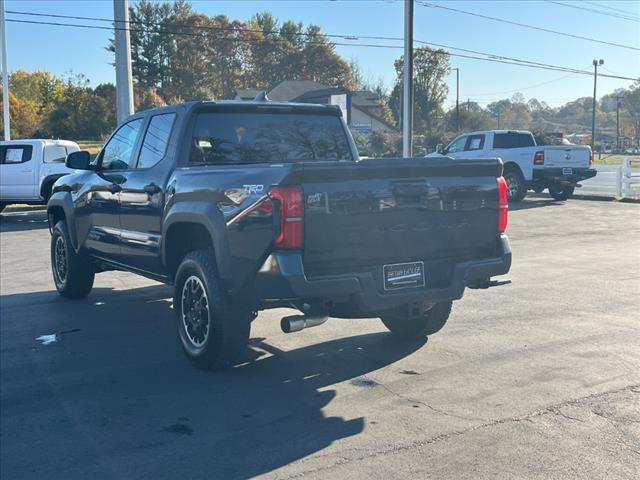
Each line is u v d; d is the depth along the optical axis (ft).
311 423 16.01
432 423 15.81
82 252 28.17
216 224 18.20
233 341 18.94
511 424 15.65
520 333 23.30
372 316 18.81
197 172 19.66
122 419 16.49
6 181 67.56
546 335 23.00
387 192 17.56
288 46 313.94
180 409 17.04
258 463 14.01
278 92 257.55
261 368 20.12
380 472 13.46
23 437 15.55
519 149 71.10
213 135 22.02
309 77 319.27
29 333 24.40
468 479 13.10
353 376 19.24
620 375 18.85
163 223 20.77
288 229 16.52
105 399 17.84
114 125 182.19
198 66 289.53
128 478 13.48
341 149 24.25
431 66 289.74
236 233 17.56
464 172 18.78
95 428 15.99
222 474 13.57
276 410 16.87
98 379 19.40
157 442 15.15
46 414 16.89
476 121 271.90
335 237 17.01
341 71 323.98
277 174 16.75
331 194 16.89
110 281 34.47
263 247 16.84
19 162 67.62
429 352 21.31
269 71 312.71
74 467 14.02
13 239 51.80
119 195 24.30
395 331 22.70
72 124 181.37
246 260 17.37
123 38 66.08
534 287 31.04
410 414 16.38
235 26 300.61
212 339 19.01
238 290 17.84
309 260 16.89
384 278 17.78
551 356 20.66
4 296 30.81
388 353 21.31
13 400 17.85
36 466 14.08
